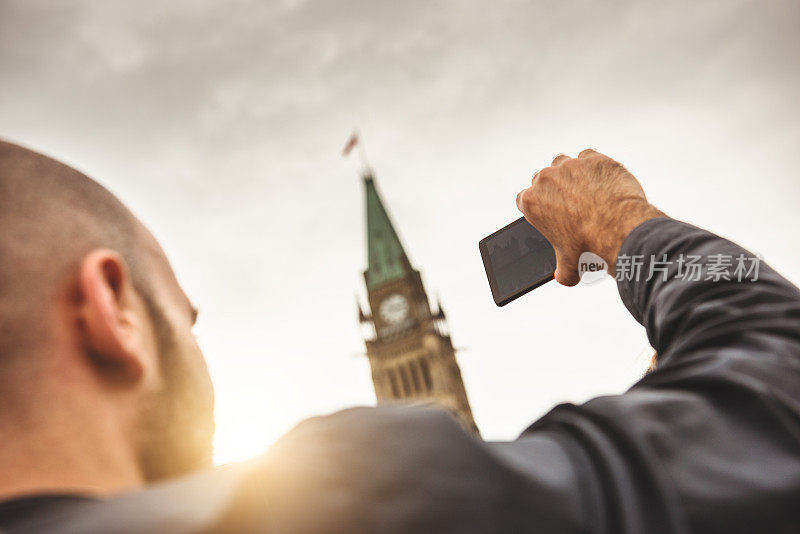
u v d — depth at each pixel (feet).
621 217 4.34
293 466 2.13
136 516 1.89
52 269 2.64
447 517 2.11
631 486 2.33
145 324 2.85
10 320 2.47
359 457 2.18
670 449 2.49
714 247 3.57
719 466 2.47
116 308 2.69
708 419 2.67
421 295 289.94
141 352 2.68
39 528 1.94
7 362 2.42
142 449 2.66
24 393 2.40
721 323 3.14
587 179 4.69
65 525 1.92
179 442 2.82
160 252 3.31
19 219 2.69
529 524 2.19
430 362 270.46
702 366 2.95
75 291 2.65
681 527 2.18
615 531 2.22
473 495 2.18
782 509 2.36
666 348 3.46
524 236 6.81
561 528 2.21
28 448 2.35
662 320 3.49
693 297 3.37
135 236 3.14
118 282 2.76
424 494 2.14
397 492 2.12
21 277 2.56
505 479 2.26
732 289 3.30
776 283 3.31
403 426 2.33
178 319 3.09
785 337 3.01
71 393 2.48
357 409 2.47
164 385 2.81
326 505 2.05
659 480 2.31
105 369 2.60
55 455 2.38
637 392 2.94
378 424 2.32
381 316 287.07
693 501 2.31
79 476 2.39
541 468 2.41
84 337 2.57
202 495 1.98
